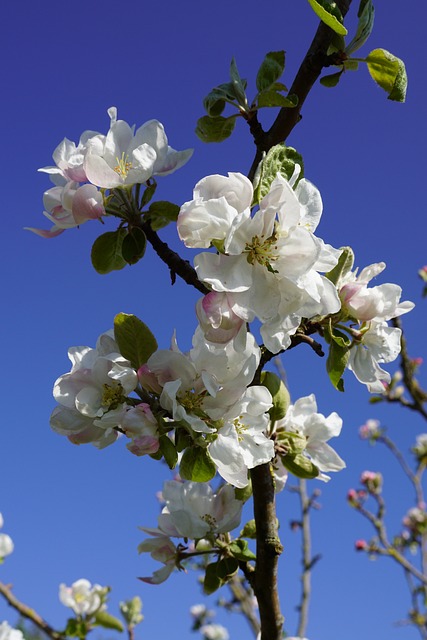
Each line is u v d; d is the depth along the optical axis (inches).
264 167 18.7
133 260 20.4
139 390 19.7
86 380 19.9
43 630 31.0
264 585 20.5
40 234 21.0
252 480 20.4
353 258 20.6
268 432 22.4
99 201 20.1
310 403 23.4
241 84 22.0
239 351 18.4
